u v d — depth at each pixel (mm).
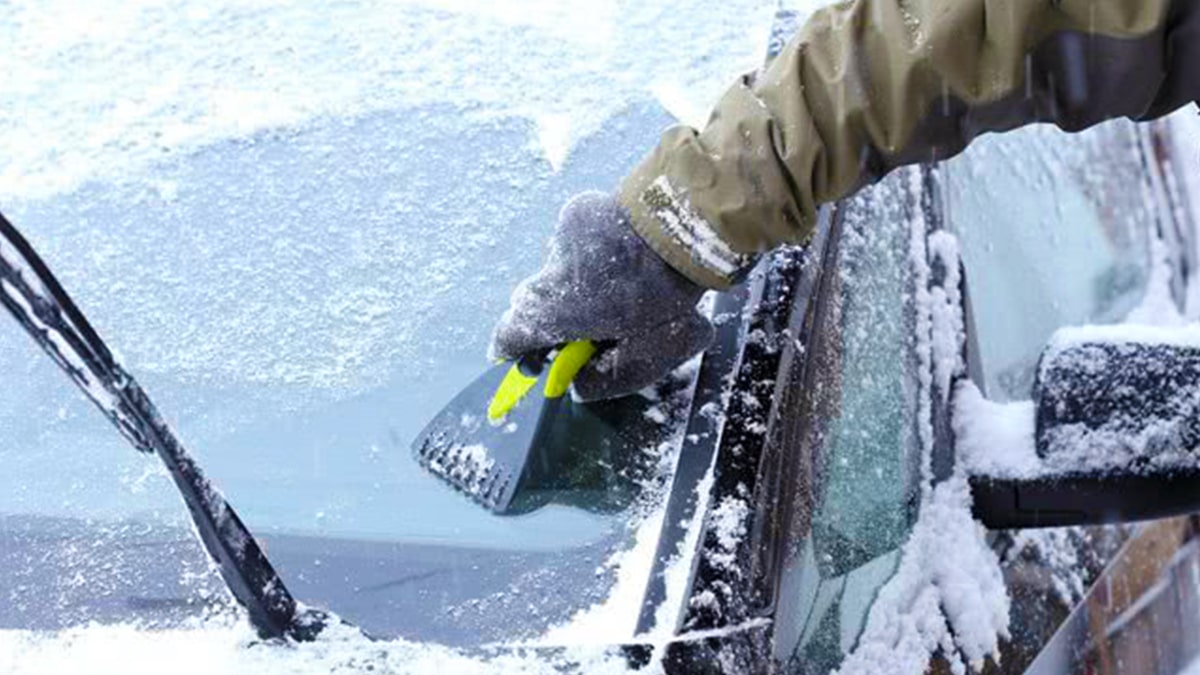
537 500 1825
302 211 2260
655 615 1639
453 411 1954
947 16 1836
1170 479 2199
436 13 2668
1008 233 3287
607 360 1911
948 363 2551
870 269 2355
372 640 1629
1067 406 2240
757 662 1643
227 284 2154
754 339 1966
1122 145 4277
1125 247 4125
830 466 2043
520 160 2328
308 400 2006
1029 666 2443
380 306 2119
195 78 2533
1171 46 1822
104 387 1422
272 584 1597
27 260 1362
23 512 1878
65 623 1710
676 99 2422
